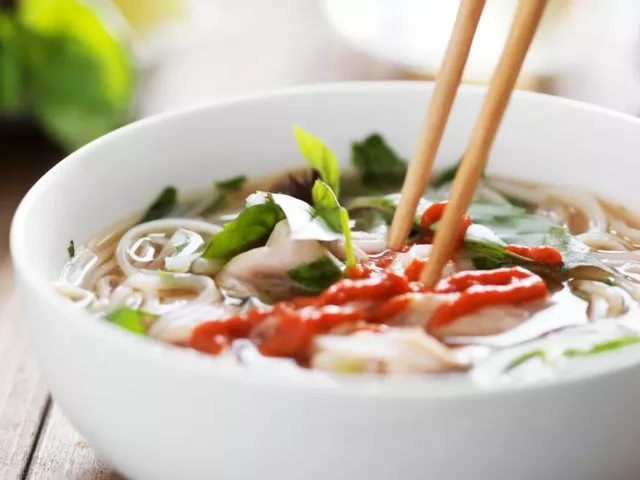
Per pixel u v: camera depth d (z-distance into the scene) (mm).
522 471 387
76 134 679
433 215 495
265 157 550
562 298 460
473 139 438
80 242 488
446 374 414
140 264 493
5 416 484
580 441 387
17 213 448
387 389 373
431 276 449
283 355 426
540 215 529
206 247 493
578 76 753
